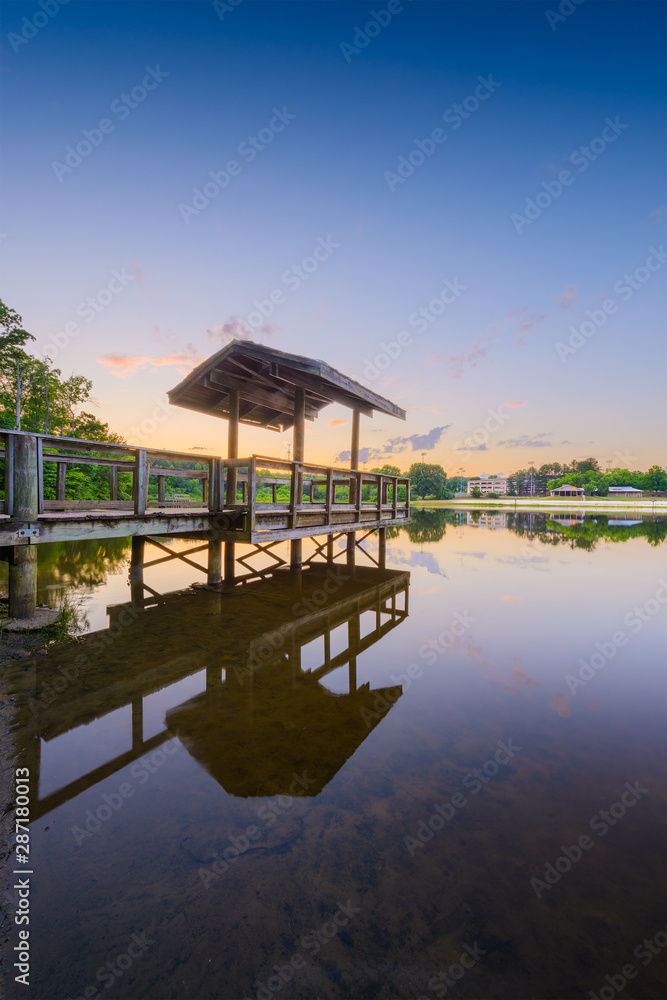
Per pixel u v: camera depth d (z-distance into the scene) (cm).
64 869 223
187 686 454
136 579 868
